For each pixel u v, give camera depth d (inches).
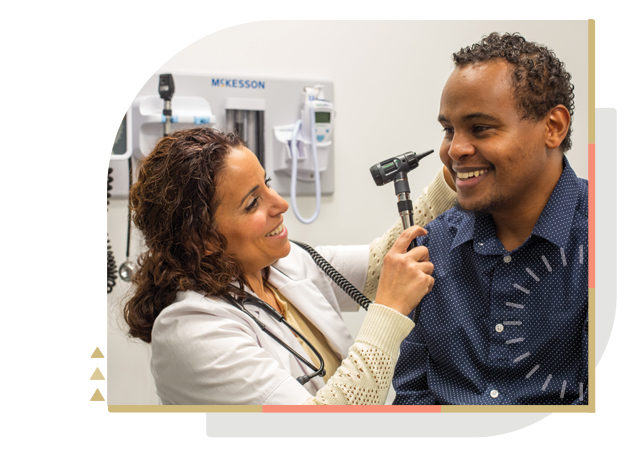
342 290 58.3
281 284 52.2
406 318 42.7
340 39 75.3
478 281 45.4
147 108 69.6
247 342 44.3
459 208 50.2
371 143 77.2
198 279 46.6
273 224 48.2
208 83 71.3
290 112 73.9
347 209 77.4
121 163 69.9
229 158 46.1
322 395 42.7
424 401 46.6
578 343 42.1
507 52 39.1
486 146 38.9
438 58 78.2
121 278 68.6
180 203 45.9
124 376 71.4
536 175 40.6
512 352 43.4
